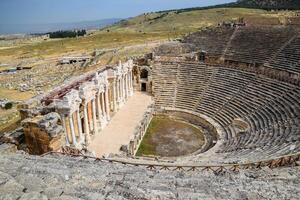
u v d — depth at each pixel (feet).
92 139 135.64
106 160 72.59
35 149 90.53
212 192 38.17
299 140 92.12
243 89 163.73
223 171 60.49
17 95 232.94
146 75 210.59
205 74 189.06
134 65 203.82
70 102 113.39
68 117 112.78
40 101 119.44
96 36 460.14
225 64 190.49
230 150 114.11
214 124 154.10
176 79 193.77
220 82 178.81
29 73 299.79
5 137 89.81
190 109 174.60
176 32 387.96
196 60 204.95
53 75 284.61
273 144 100.58
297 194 40.22
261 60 179.11
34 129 87.92
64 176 36.55
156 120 172.96
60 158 63.16
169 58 208.13
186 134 154.51
